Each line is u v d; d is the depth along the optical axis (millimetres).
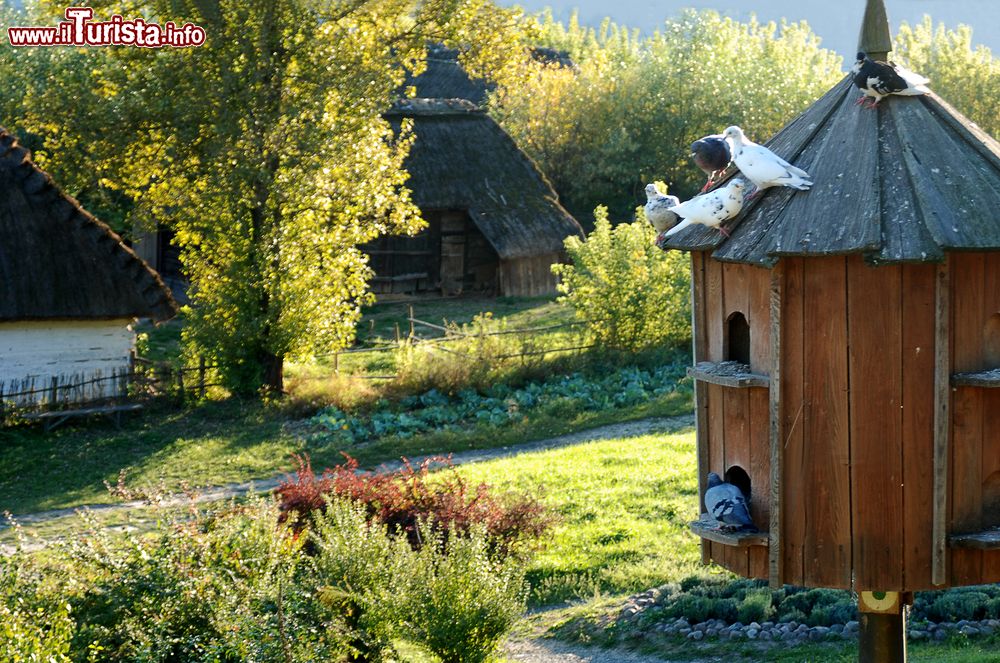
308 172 24703
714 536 6863
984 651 9656
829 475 6574
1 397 23484
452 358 27094
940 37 58000
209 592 9398
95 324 25047
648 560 13992
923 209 6344
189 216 25531
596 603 12812
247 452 22406
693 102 52438
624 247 28422
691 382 26219
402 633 9758
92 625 9070
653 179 53219
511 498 15008
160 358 30562
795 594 11695
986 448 6574
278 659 8906
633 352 28078
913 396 6410
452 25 26156
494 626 9828
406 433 23672
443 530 13398
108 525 17609
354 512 11766
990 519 6637
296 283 25672
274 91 25391
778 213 6719
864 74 6922
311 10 25625
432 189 39812
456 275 41031
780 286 6562
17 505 19406
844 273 6441
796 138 7250
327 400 25250
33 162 26188
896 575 6504
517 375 26859
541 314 35844
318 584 10242
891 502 6480
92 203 35750
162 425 24250
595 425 23922
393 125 40688
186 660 9047
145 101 25062
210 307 25969
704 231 7195
